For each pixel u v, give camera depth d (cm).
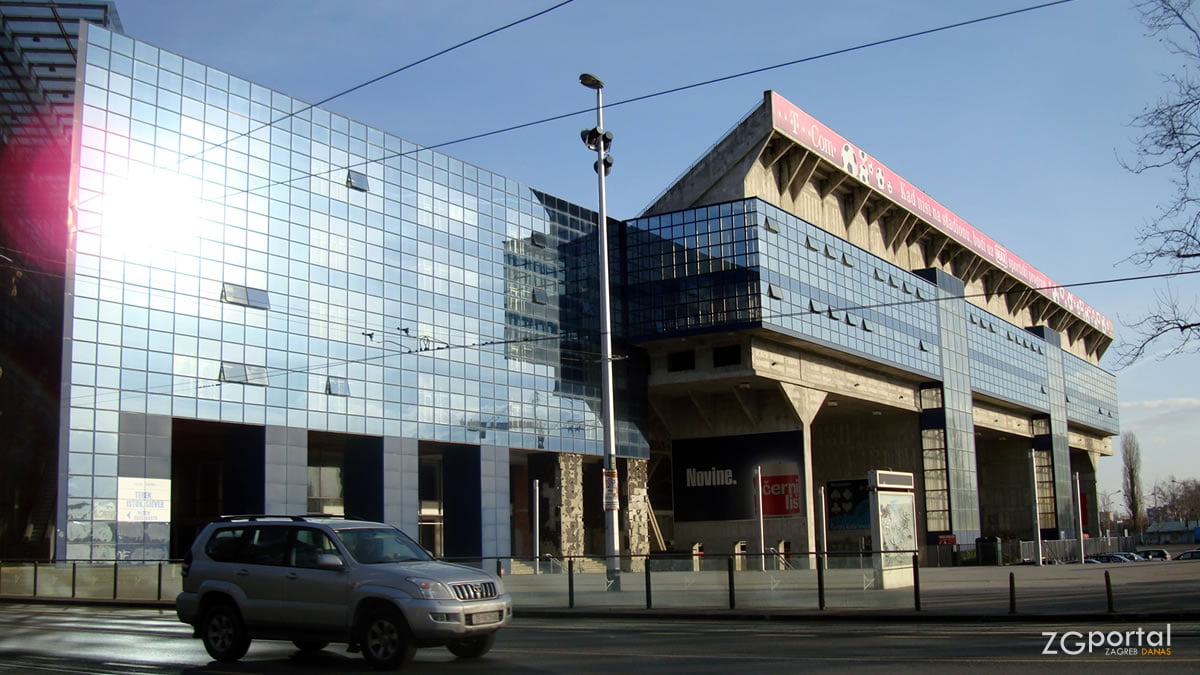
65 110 5484
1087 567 5628
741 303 6050
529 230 6291
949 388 8112
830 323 6650
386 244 5419
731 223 6181
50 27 4816
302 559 1526
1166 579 3553
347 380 5097
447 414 5569
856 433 8325
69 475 3984
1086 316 12656
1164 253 2241
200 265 4562
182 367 4422
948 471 7862
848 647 1614
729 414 6881
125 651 1702
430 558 1588
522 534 6588
